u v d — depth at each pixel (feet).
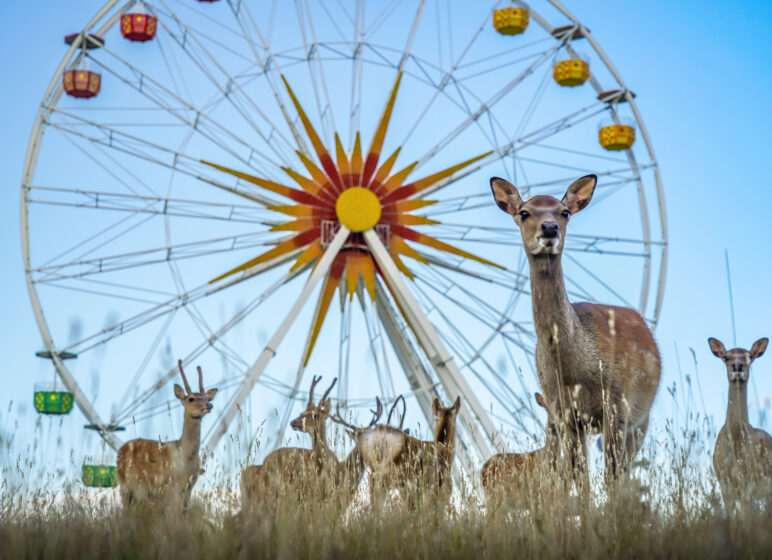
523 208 29.07
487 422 73.20
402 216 79.97
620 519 20.18
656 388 30.09
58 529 20.84
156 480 29.48
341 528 21.59
